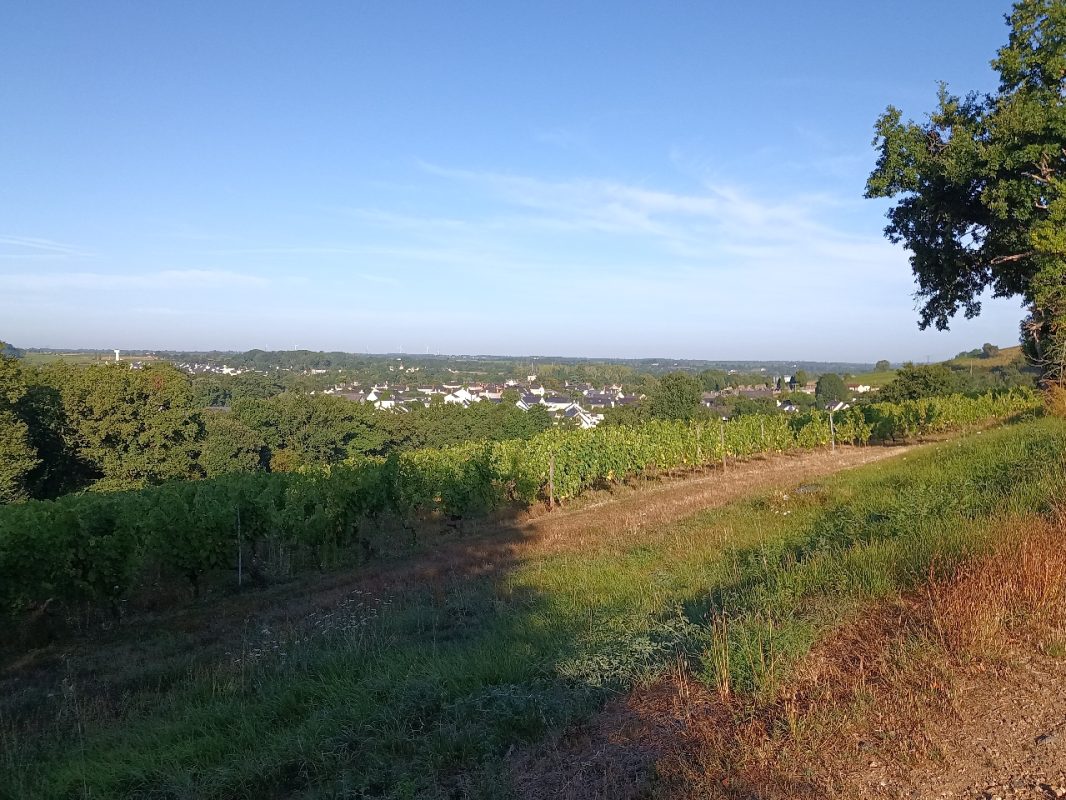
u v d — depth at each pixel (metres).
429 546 14.24
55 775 4.64
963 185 21.95
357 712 4.76
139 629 9.42
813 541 8.87
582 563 10.05
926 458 14.93
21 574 8.84
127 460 33.25
